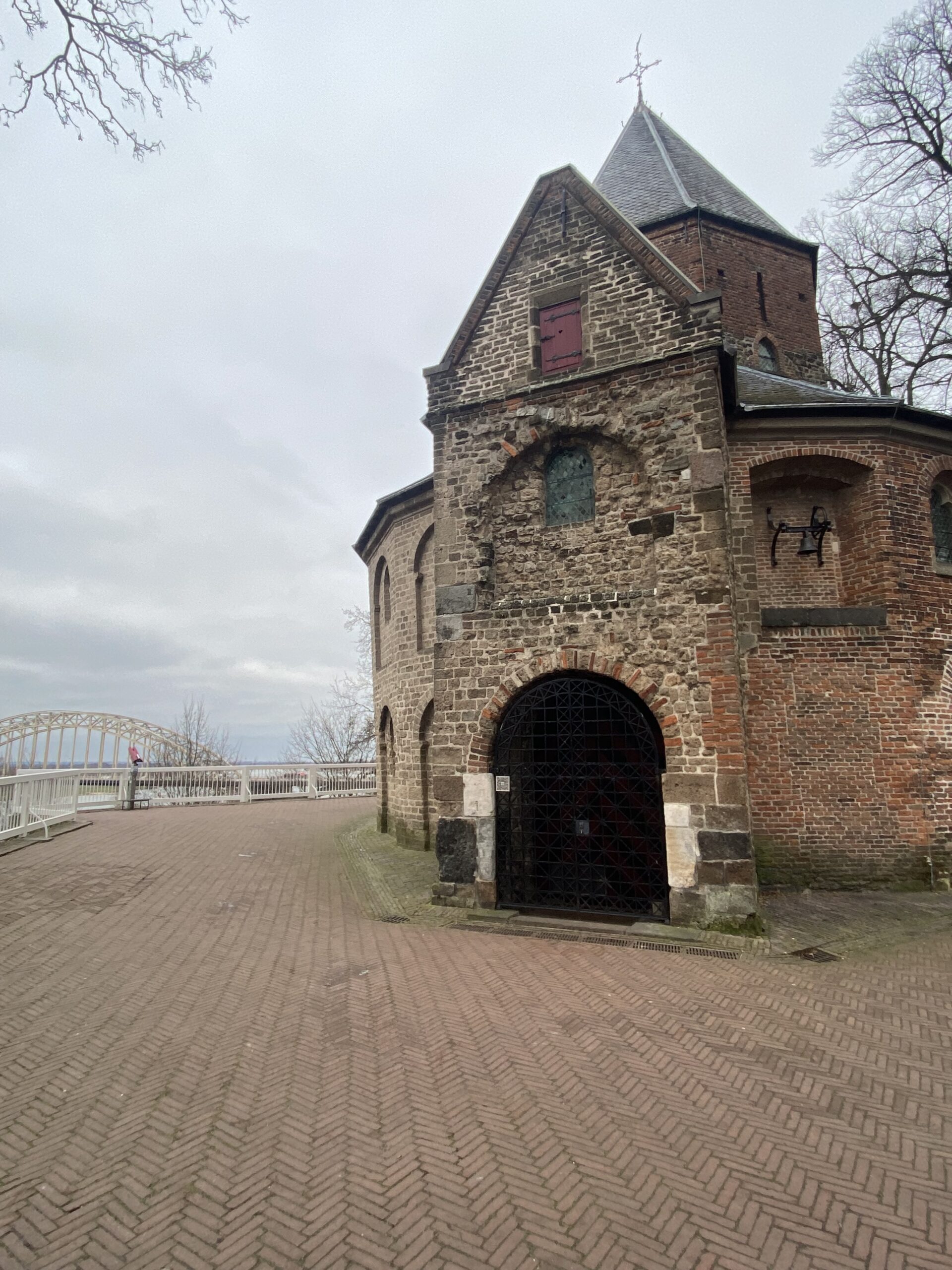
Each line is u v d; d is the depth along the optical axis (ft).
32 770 63.77
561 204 35.06
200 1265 10.57
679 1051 17.79
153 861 41.32
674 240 55.72
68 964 23.99
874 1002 21.13
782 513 41.06
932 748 37.27
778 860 36.68
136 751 69.72
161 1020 19.53
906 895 35.01
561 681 32.53
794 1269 10.56
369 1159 13.20
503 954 25.58
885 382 71.77
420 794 48.08
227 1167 12.96
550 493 34.58
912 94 59.82
